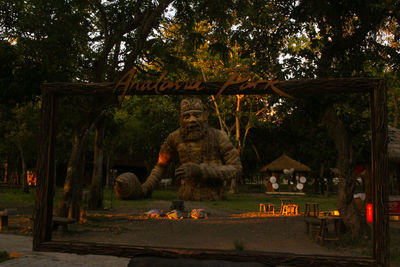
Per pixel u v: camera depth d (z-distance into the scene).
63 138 29.67
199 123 24.64
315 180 42.16
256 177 54.91
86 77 16.48
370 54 12.06
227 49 13.21
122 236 10.56
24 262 6.84
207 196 25.05
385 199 4.73
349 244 9.45
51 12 12.69
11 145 33.16
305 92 5.32
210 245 9.44
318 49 11.32
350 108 11.62
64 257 7.45
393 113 34.28
